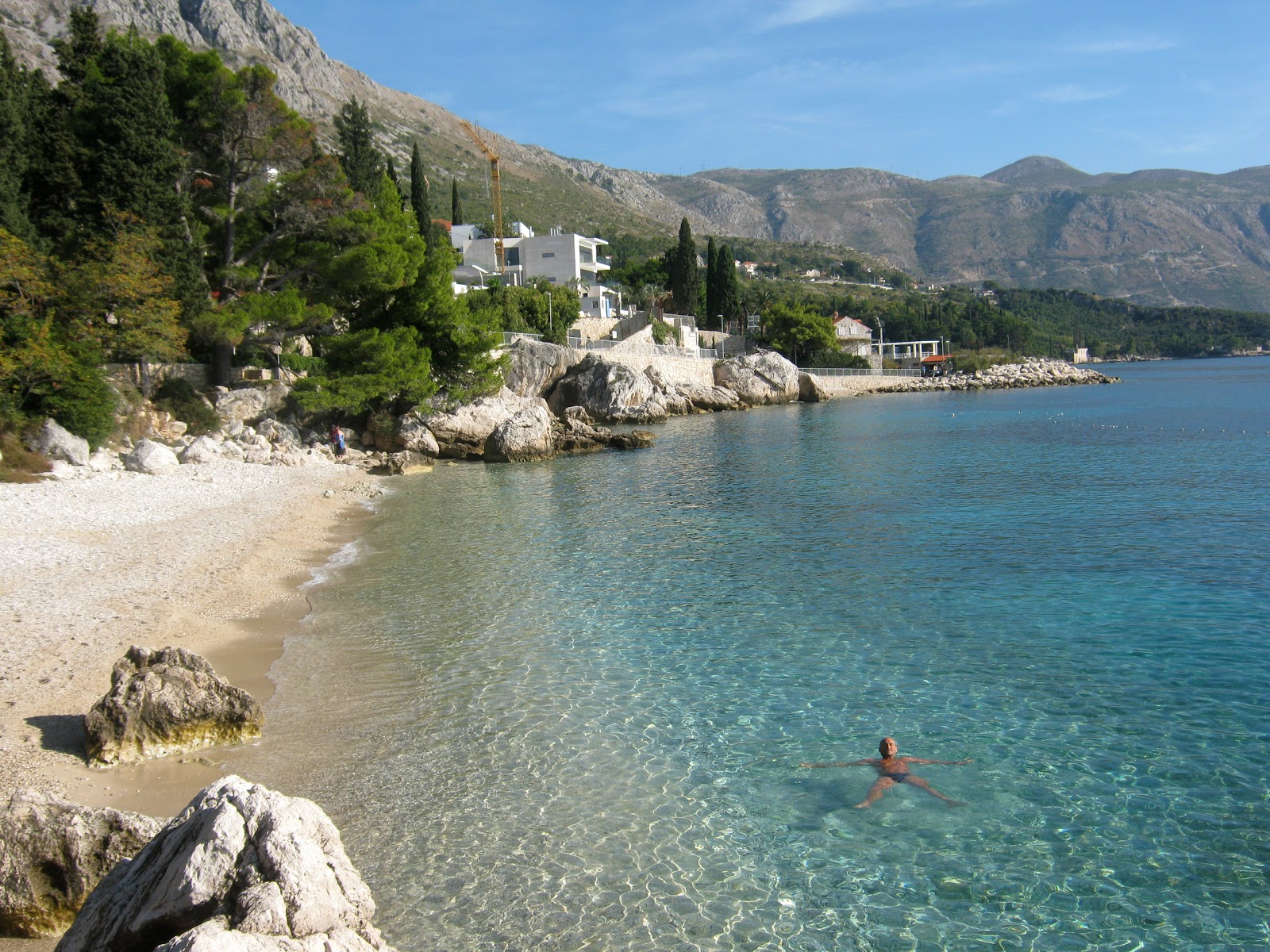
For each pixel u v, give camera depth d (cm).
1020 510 2927
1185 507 2859
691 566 2297
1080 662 1538
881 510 3023
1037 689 1426
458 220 12156
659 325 9444
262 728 1275
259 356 5178
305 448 4619
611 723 1322
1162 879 921
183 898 643
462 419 5088
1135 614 1786
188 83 4509
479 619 1838
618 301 10981
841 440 5497
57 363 3338
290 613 1872
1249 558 2177
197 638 1650
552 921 861
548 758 1205
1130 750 1204
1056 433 5509
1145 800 1076
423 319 5100
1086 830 1016
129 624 1642
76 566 2047
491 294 8244
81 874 803
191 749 1210
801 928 852
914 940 835
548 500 3438
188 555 2244
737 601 1961
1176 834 1001
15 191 3722
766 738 1268
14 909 787
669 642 1688
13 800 837
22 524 2423
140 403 4088
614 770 1174
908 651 1620
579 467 4516
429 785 1130
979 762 1186
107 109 4044
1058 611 1823
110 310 3856
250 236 4862
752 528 2778
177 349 4025
